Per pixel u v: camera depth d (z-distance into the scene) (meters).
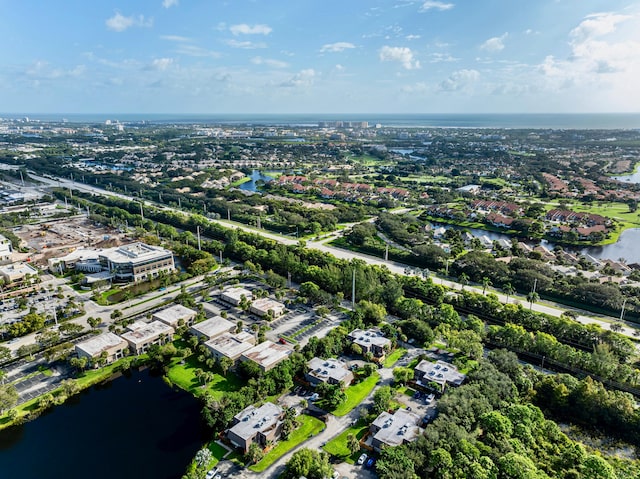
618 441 129.38
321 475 106.19
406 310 198.00
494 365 152.75
